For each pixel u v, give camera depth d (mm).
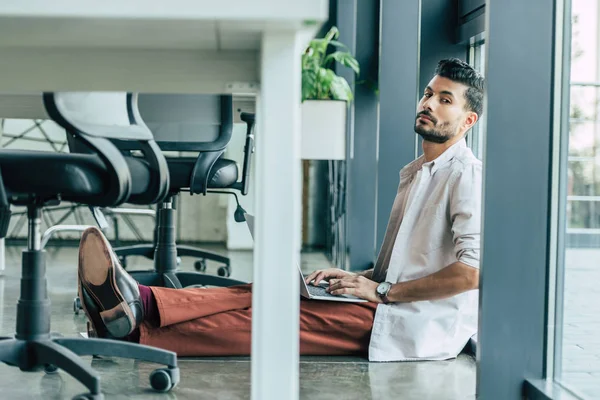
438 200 2525
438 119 2549
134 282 2359
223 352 2457
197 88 1322
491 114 1997
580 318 1875
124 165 1801
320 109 3949
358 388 2137
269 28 1171
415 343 2449
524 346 2018
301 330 2506
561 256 1989
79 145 2410
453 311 2486
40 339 1952
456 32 3418
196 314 2418
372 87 4160
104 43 1255
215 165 2826
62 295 3662
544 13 1992
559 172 2014
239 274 4484
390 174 3514
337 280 2551
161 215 3293
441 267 2512
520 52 1995
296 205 1238
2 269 4316
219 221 6574
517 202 2008
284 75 1207
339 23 4191
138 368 2312
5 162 1709
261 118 1238
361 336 2516
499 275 2014
